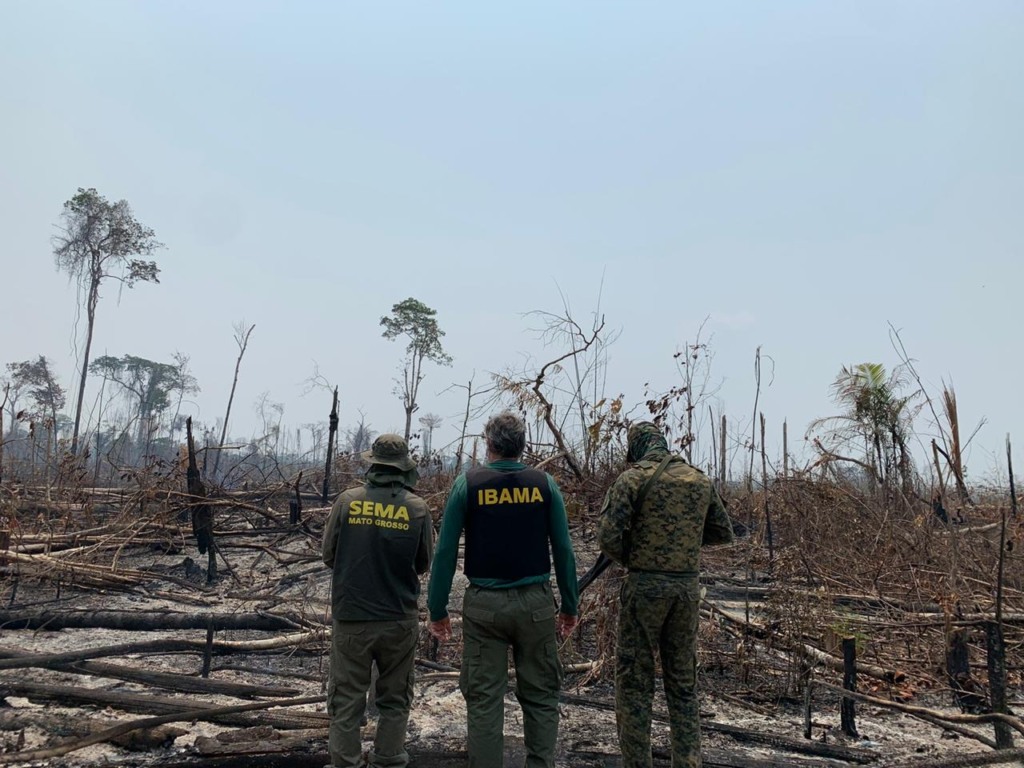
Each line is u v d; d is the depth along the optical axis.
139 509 11.20
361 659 3.36
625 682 3.40
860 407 11.04
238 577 8.94
